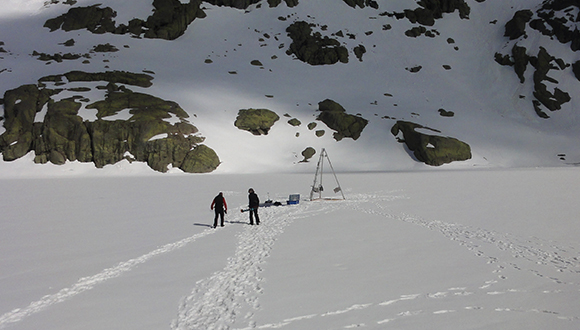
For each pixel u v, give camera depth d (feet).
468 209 63.26
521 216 55.06
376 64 376.68
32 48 322.75
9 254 35.86
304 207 71.26
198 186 121.39
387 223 51.62
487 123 299.79
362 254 34.42
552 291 24.41
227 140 236.02
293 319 20.35
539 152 263.29
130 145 207.72
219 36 398.42
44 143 202.59
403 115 294.05
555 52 343.87
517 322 19.75
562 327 19.08
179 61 344.49
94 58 312.91
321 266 30.60
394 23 433.07
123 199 84.84
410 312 21.12
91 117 213.66
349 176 170.60
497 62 372.17
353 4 450.71
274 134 258.98
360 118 277.03
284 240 41.04
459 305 22.16
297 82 339.77
